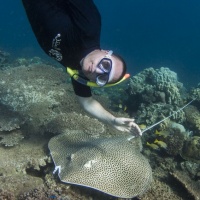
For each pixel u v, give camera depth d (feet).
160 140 7.64
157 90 10.19
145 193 5.16
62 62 3.72
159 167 6.88
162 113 8.91
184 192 5.50
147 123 8.62
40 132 6.95
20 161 5.74
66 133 6.30
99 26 3.63
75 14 3.48
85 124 6.82
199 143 7.26
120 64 3.49
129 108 10.24
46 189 4.60
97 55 3.41
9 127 6.64
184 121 9.56
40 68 10.57
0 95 7.77
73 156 5.16
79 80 3.66
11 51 31.19
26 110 7.37
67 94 8.98
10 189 4.65
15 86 8.43
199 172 6.47
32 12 3.80
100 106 4.55
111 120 4.52
